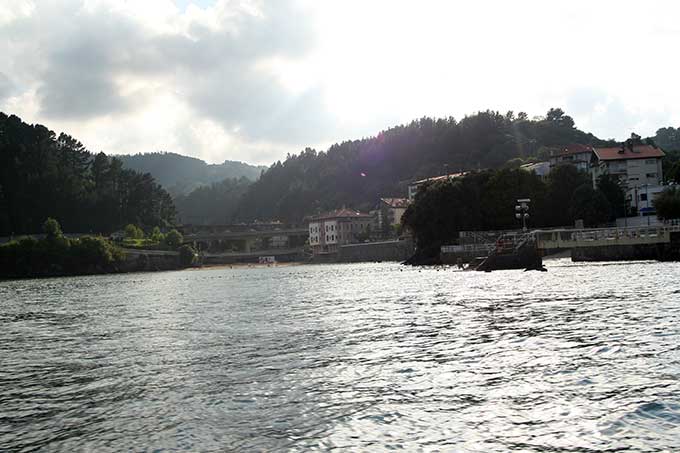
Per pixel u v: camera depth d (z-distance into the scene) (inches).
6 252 7007.9
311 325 1259.8
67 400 679.1
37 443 528.4
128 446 507.2
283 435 515.8
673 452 438.3
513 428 506.6
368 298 1934.1
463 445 473.4
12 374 856.3
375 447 477.7
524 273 2851.9
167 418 583.2
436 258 4849.9
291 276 4554.6
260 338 1090.1
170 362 883.4
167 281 4667.8
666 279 1940.2
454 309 1424.7
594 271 2625.5
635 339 861.8
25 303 2539.4
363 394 638.5
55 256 7209.6
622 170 5457.7
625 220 4763.8
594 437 475.8
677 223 3732.8
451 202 4891.7
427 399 606.9
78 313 1905.8
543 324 1077.1
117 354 991.6
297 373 759.1
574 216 4864.7
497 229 4963.1
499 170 5123.0
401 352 874.1
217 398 649.6
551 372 691.4
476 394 616.1
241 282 3873.0
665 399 557.6
